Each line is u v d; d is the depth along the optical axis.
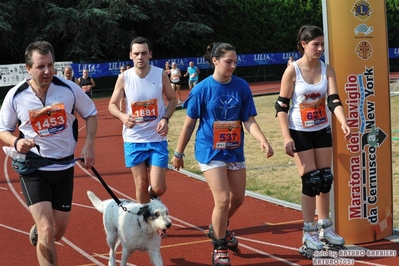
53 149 4.76
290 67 5.65
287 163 11.33
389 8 48.50
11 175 11.12
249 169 10.82
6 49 38.53
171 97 6.53
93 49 37.78
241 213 7.79
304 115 5.64
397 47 49.22
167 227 4.86
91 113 5.00
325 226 5.96
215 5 44.56
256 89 36.47
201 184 9.78
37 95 4.70
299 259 5.88
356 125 5.99
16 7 36.19
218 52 5.31
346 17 5.82
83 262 6.01
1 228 7.39
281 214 7.68
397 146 12.55
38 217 4.59
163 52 44.19
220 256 5.43
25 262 6.05
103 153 13.82
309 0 46.59
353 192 6.11
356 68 5.89
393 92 27.50
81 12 37.09
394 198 8.05
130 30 42.12
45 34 37.38
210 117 5.40
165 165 6.39
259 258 5.96
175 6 40.47
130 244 5.12
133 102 6.38
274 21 45.72
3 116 4.73
